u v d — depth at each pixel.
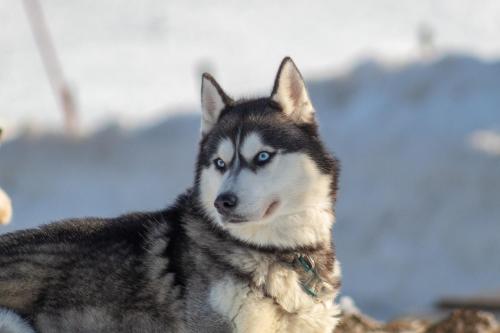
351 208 42.97
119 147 58.25
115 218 13.16
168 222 12.69
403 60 63.25
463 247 38.41
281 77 12.65
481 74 57.81
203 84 13.04
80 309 12.08
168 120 62.69
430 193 43.12
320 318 12.33
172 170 53.59
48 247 12.38
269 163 12.15
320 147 12.66
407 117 53.75
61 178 53.09
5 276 12.16
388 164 47.03
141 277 12.13
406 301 34.16
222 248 12.07
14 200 50.66
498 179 43.34
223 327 11.84
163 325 12.06
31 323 12.09
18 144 59.12
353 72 63.19
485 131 50.31
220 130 12.61
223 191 11.83
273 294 11.97
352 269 37.69
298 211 12.27
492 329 16.06
